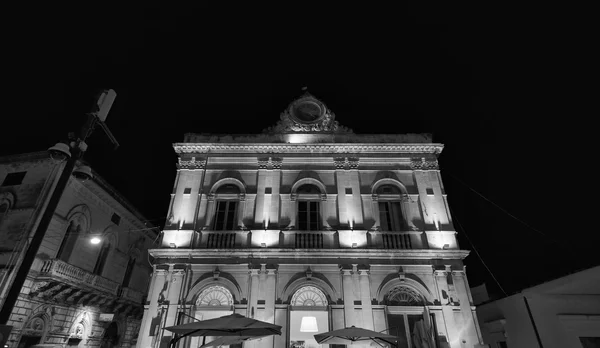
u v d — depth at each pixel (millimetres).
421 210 17969
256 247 16625
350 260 16344
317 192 18609
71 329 20156
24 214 18141
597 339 13375
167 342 14672
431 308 15547
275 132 20328
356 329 11836
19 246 17172
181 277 16000
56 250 19172
